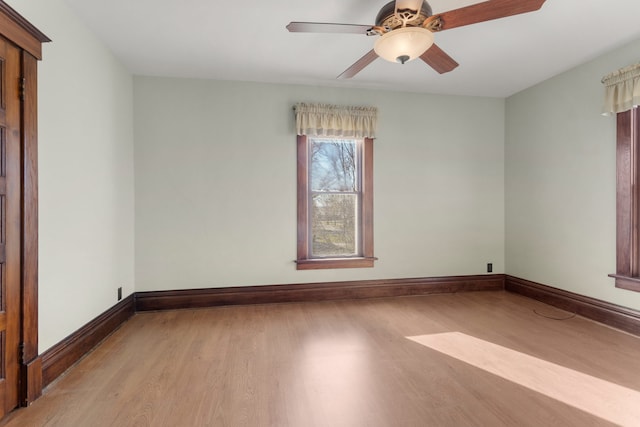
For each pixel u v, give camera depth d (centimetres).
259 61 313
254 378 206
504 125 423
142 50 287
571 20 244
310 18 242
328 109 370
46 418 167
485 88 388
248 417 168
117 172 298
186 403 179
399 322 308
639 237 280
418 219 405
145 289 342
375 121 384
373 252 393
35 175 186
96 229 257
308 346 254
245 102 362
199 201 353
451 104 411
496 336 273
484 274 421
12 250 173
